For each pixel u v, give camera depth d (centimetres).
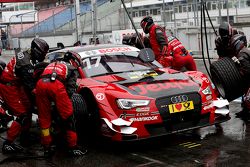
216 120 525
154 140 525
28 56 498
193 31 1645
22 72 491
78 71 569
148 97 481
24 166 458
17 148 520
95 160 464
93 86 518
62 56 629
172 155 461
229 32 567
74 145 485
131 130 471
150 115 474
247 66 530
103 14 2350
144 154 474
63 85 471
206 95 510
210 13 1605
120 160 458
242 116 623
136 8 2178
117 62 586
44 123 483
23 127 530
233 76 528
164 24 1642
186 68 784
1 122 630
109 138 488
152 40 766
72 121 481
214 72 543
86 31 2147
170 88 504
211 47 1598
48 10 2600
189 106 492
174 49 770
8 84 511
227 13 1517
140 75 549
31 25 2728
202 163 427
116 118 481
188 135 539
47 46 502
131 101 476
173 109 482
